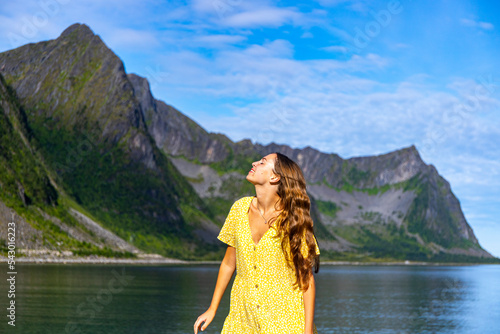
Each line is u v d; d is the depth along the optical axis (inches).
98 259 6407.5
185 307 2343.8
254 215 177.0
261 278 174.4
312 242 173.3
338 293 3779.5
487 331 1921.8
